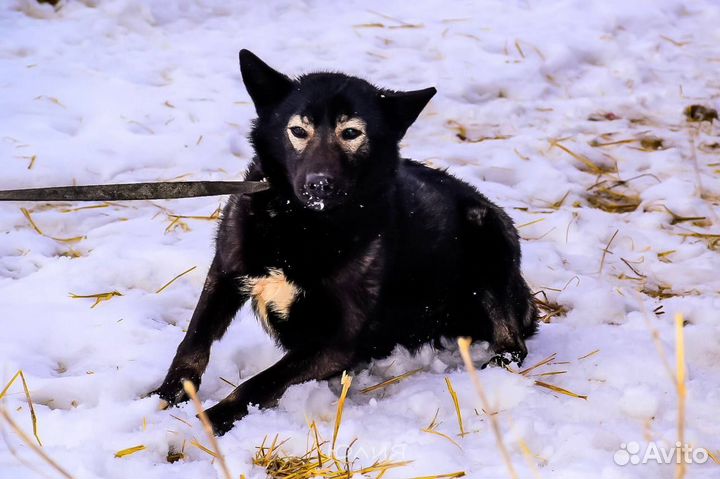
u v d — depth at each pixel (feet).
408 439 22.81
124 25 56.85
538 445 22.97
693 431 23.41
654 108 54.24
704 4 69.21
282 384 25.64
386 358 29.27
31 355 27.25
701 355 29.96
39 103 46.19
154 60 53.11
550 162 46.65
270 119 26.96
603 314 33.32
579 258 38.01
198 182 24.62
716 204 43.70
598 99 54.54
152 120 46.21
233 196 27.40
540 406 25.34
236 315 30.14
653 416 24.98
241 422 23.94
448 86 53.88
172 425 23.07
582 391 26.84
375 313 27.17
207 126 46.09
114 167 41.55
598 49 60.23
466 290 31.65
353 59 55.93
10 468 20.13
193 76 51.52
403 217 29.01
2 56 51.06
